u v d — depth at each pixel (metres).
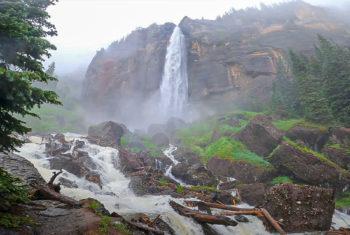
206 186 23.14
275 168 25.78
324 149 28.55
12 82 7.02
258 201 19.91
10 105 7.89
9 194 8.41
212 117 51.59
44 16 9.59
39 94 7.75
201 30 77.81
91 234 8.82
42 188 11.55
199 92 65.31
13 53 8.58
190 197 18.56
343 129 29.73
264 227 15.89
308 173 24.12
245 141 30.06
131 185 20.05
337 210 21.75
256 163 25.72
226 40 69.94
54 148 25.02
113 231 9.29
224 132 35.56
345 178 23.84
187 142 39.19
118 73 80.75
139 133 45.16
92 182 19.16
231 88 62.69
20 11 8.71
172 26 82.00
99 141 31.25
